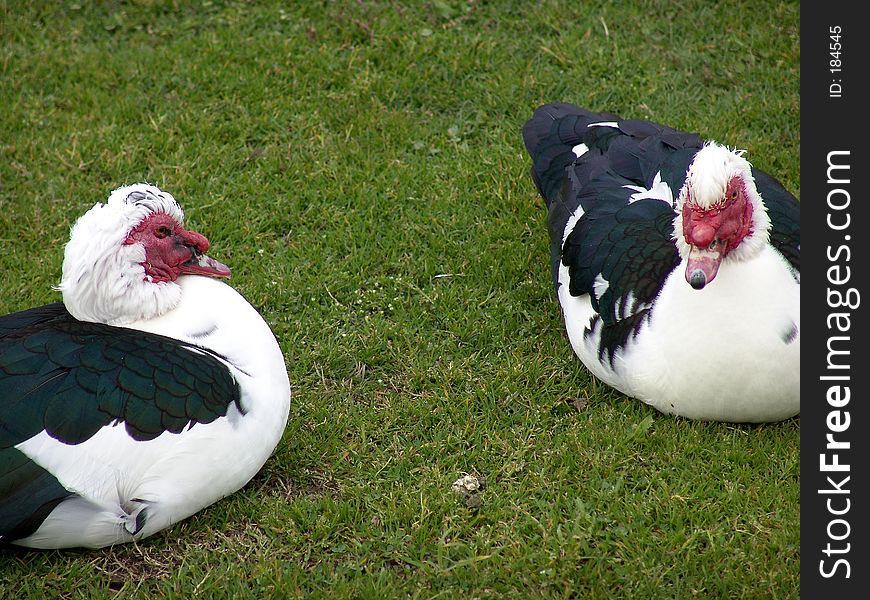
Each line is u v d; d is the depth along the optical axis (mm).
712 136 7191
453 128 7422
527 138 6363
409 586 4461
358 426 5320
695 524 4699
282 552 4668
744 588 4359
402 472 5047
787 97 7496
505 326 5934
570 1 8344
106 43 8234
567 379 5578
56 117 7543
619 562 4543
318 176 7059
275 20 8336
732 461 4996
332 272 6352
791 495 4781
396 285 6254
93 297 4625
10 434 4203
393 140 7348
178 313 4742
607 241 5262
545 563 4500
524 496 4871
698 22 8133
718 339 4773
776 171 6922
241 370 4633
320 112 7582
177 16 8469
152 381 4371
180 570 4531
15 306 6086
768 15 8125
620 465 5004
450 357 5781
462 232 6652
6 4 8430
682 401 5039
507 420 5340
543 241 6527
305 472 5051
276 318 6059
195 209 6785
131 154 7219
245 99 7672
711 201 4539
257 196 6926
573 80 7734
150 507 4410
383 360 5766
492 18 8281
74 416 4250
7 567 4578
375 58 7965
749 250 4719
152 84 7828
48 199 6891
